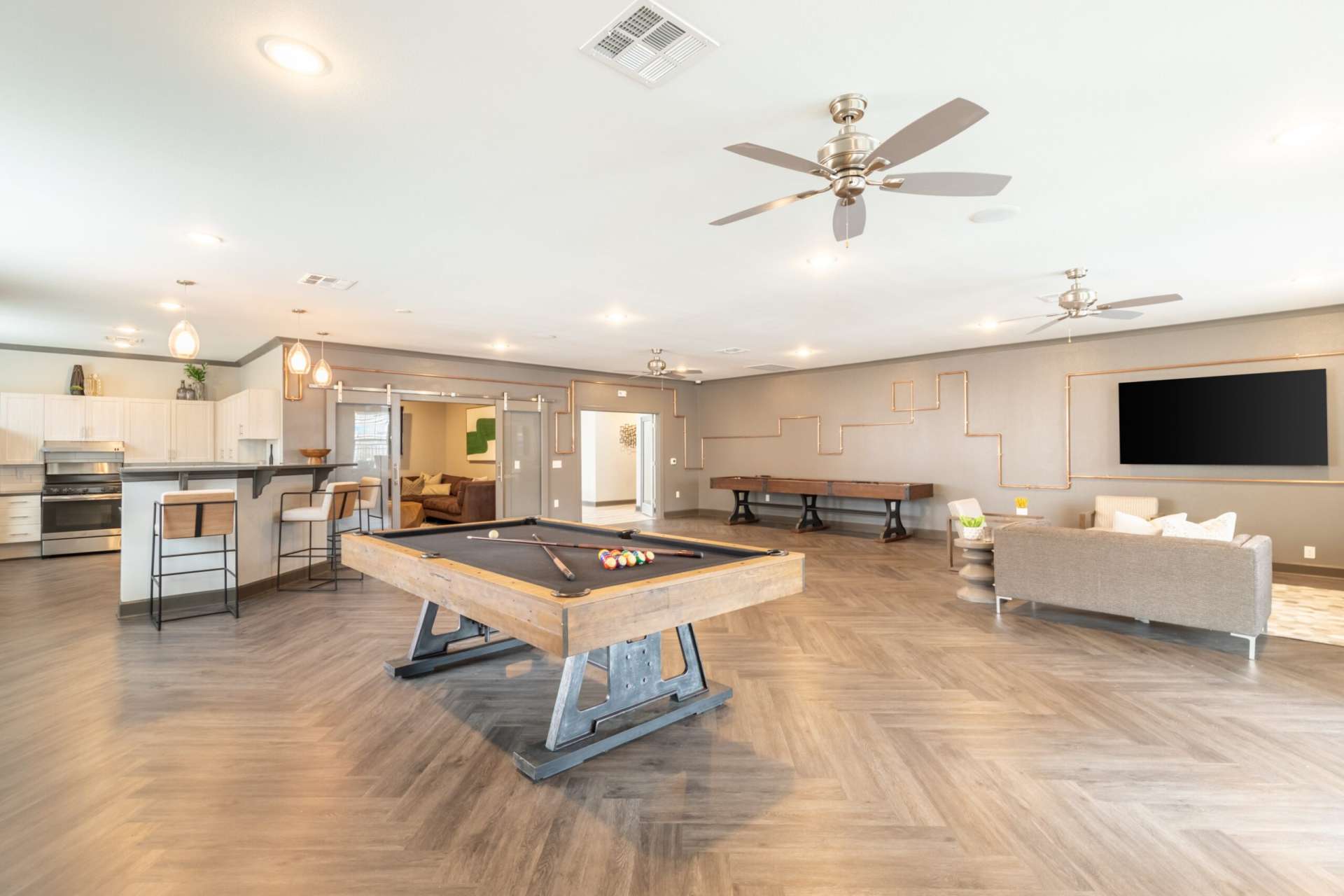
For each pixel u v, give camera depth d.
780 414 10.00
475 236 3.58
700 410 11.23
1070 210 3.26
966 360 7.93
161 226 3.37
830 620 4.48
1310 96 2.20
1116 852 1.94
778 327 6.38
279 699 3.10
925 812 2.16
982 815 2.14
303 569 5.84
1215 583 3.71
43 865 1.86
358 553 3.52
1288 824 2.06
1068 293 4.50
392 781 2.35
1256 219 3.39
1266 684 3.25
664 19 1.79
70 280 4.44
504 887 1.79
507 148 2.55
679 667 3.55
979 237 3.67
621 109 2.27
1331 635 4.05
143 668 3.50
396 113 2.28
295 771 2.42
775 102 2.24
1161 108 2.29
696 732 2.77
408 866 1.87
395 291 4.81
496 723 2.85
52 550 7.00
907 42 1.90
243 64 1.97
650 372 7.31
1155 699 3.08
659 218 3.33
